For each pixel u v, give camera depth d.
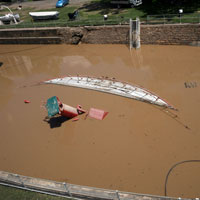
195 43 26.39
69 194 11.43
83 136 16.86
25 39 35.66
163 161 14.12
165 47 27.66
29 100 22.02
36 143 17.00
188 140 15.17
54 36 33.81
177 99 18.73
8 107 21.58
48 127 18.30
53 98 18.28
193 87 19.78
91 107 19.44
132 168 14.01
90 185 13.44
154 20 28.56
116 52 28.83
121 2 34.44
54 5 44.38
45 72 27.11
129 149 15.24
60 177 14.20
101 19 32.03
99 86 21.92
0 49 36.16
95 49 30.73
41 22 35.94
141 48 28.52
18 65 30.23
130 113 18.17
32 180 12.02
